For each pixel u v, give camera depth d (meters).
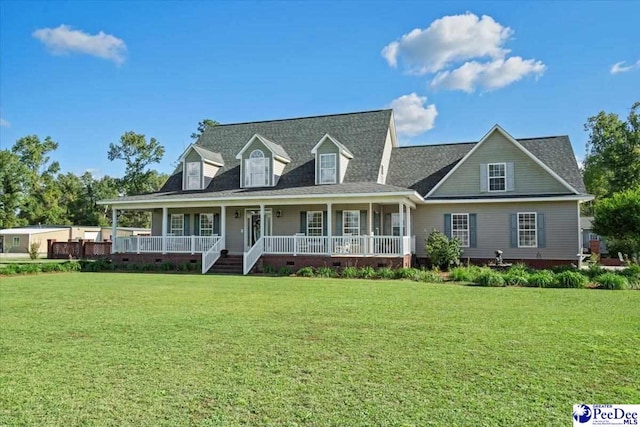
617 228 18.72
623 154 37.25
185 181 25.05
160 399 4.53
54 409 4.29
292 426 3.88
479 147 21.77
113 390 4.79
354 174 22.59
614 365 5.57
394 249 19.22
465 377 5.14
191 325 8.09
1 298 11.81
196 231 24.78
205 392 4.71
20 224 58.53
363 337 7.10
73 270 21.66
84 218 67.50
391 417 4.05
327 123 26.23
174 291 13.20
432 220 22.33
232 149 26.75
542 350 6.27
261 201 21.08
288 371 5.39
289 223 23.12
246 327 7.90
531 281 14.49
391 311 9.51
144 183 50.41
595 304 10.38
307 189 21.19
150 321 8.48
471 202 21.50
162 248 22.84
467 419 4.01
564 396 4.55
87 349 6.45
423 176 23.69
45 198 60.41
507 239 21.09
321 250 20.17
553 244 20.39
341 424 3.92
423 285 14.77
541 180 20.73
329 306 10.22
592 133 43.34
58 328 7.88
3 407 4.35
